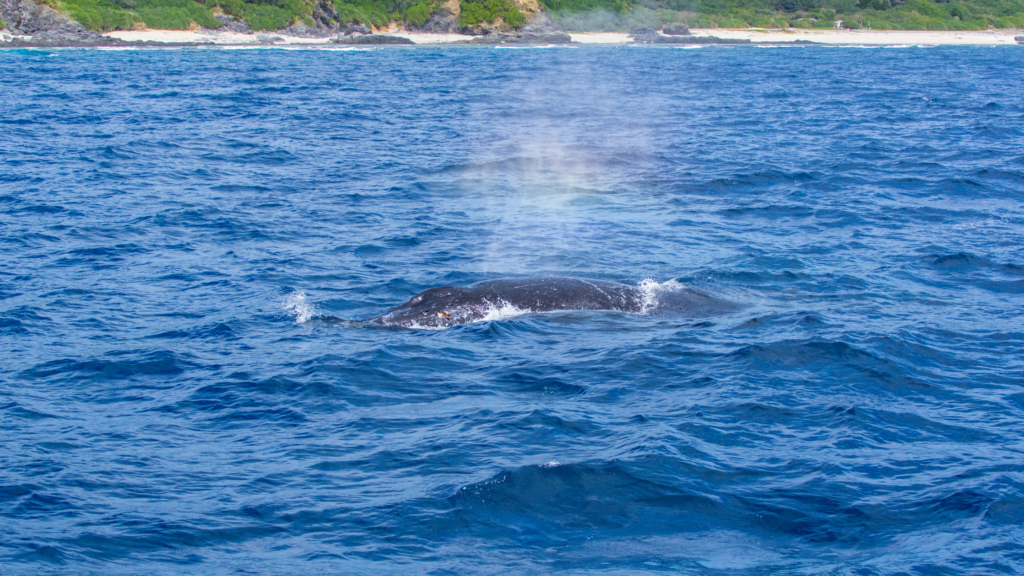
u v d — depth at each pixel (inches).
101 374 1075.9
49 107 4421.8
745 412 949.2
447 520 729.0
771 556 679.1
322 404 978.7
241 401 988.6
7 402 978.7
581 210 2146.9
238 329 1250.6
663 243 1802.4
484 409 960.9
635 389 1020.5
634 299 1352.1
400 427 917.8
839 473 807.7
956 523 716.7
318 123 3954.2
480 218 2047.2
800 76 7283.5
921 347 1159.6
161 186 2401.6
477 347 1168.2
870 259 1667.1
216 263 1632.6
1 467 815.7
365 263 1644.9
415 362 1112.8
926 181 2471.7
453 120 4180.6
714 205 2207.2
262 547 687.7
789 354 1128.2
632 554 685.3
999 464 822.5
